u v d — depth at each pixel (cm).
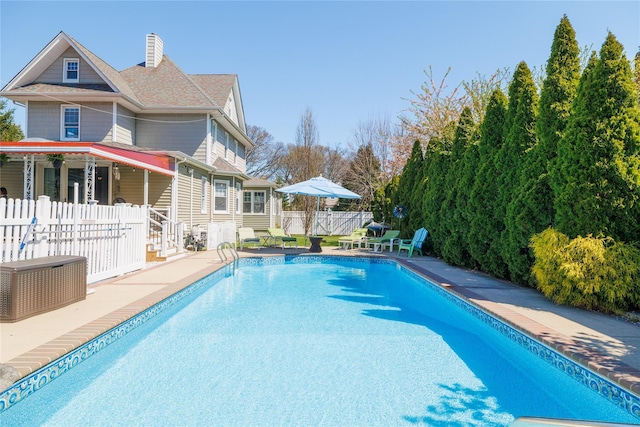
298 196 2919
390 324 636
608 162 599
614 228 600
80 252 706
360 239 1694
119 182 1505
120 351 495
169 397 370
